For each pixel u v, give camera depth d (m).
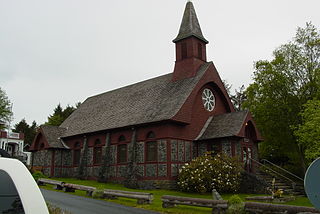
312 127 22.83
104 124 33.12
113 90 41.03
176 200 15.30
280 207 11.20
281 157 39.91
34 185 3.44
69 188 21.91
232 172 24.59
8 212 3.07
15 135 57.59
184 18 33.00
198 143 28.83
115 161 30.31
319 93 29.64
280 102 32.91
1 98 58.03
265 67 33.88
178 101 28.11
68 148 36.72
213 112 31.41
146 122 27.45
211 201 13.83
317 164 4.25
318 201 4.17
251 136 29.33
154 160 26.94
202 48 32.28
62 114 72.19
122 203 16.92
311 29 32.16
